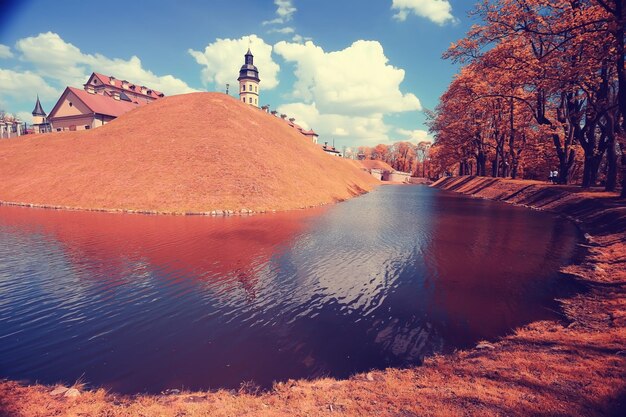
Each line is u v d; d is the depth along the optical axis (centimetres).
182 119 5084
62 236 2145
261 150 4872
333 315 1078
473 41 3306
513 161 5562
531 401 531
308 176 5062
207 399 655
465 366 727
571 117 3581
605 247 1772
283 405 616
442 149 7900
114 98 8194
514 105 4831
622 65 2269
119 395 680
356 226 2698
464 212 3603
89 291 1264
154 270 1510
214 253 1808
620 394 515
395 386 669
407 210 3806
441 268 1576
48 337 930
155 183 3638
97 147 4578
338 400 622
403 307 1137
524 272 1495
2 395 661
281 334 954
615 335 769
